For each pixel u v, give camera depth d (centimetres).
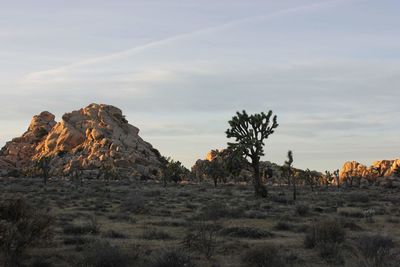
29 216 1516
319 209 3909
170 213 3544
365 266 1322
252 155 5678
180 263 1399
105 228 2492
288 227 2573
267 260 1483
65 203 4406
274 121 5634
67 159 18462
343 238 1948
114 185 11125
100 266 1393
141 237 2139
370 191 10181
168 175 13800
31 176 15012
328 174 14688
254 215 3203
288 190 9756
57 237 2027
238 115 5638
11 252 1395
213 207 3272
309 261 1588
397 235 2352
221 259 1612
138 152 19888
